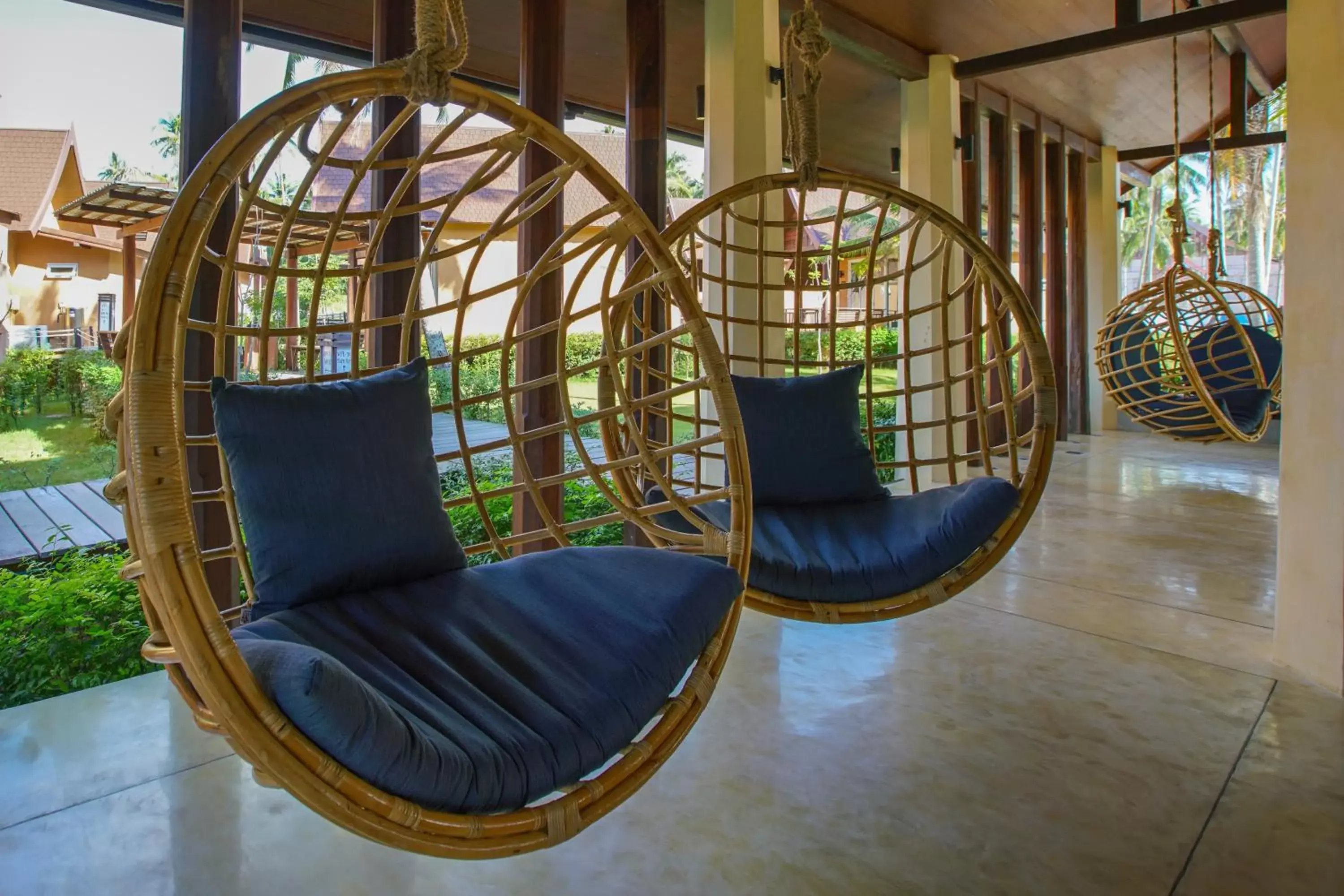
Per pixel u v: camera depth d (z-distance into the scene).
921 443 6.05
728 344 2.90
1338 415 2.30
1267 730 2.08
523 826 1.14
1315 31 2.29
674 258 1.77
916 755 1.97
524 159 3.21
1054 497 5.19
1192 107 7.71
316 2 3.35
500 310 10.76
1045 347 2.28
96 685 2.52
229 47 2.38
